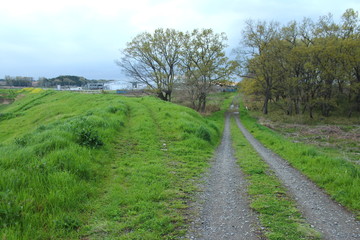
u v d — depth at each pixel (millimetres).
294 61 34375
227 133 22297
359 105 35062
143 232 3854
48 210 4098
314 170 7727
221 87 48375
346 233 3928
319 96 35531
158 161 8305
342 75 32344
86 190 5109
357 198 5273
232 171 8023
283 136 21172
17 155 5738
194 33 42906
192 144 11430
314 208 4973
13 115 27688
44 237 3572
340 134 21781
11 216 3701
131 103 24828
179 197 5488
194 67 44281
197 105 49969
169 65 43094
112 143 9734
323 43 32094
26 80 137375
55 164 5699
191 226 4152
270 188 6211
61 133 7938
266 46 37656
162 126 14742
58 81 143750
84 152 6996
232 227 4121
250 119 38406
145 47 40375
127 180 6238
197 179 6906
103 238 3678
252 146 14227
